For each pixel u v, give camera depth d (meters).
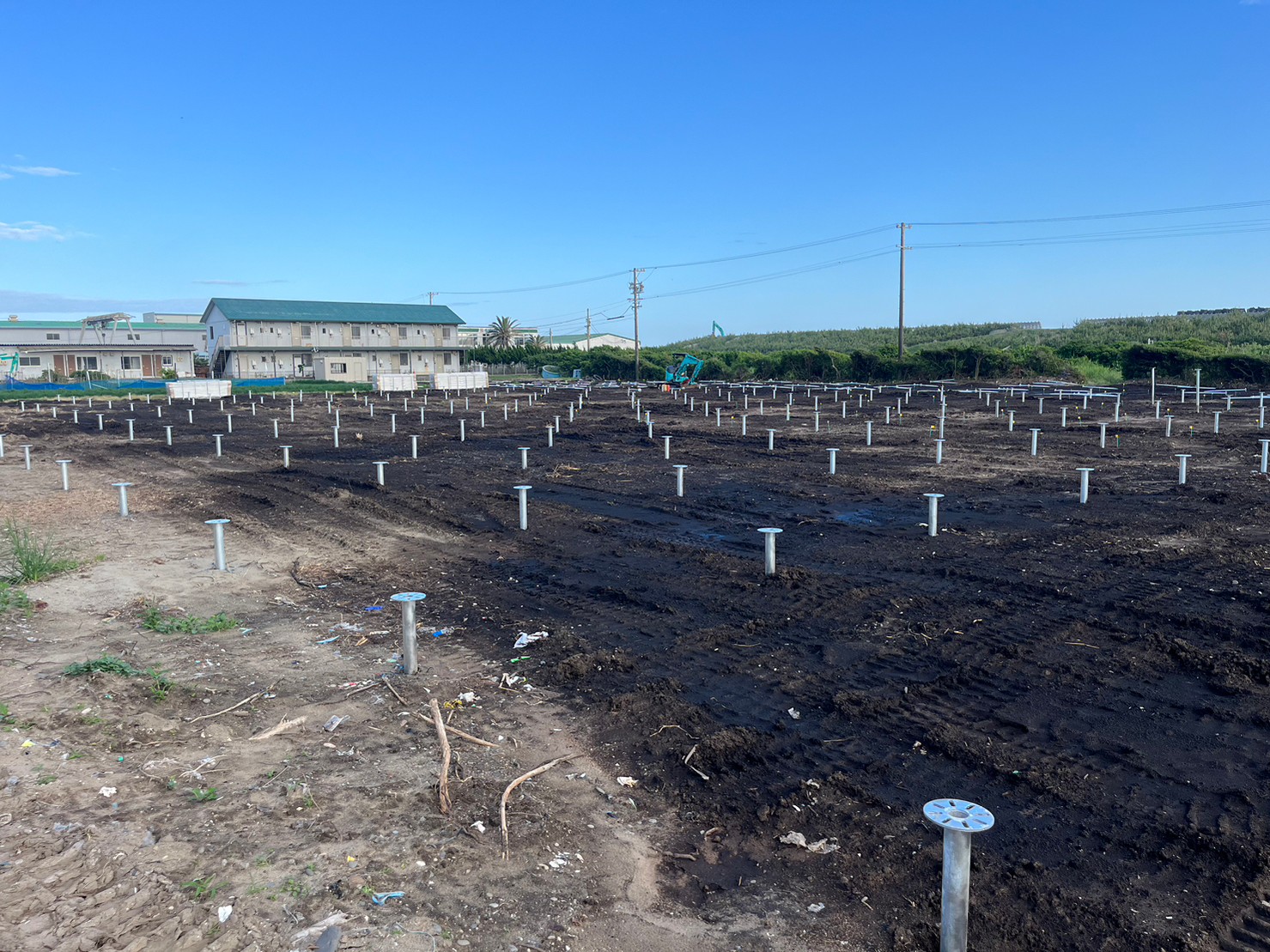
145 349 80.81
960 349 62.84
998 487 17.55
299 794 5.55
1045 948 4.11
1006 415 34.97
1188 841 4.96
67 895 4.41
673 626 9.19
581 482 19.56
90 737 6.41
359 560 12.58
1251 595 9.42
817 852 4.99
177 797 5.55
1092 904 4.42
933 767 5.96
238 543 13.70
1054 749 6.14
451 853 4.89
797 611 9.52
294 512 16.34
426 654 8.46
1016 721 6.61
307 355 79.56
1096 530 13.12
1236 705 6.82
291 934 4.11
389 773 5.92
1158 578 10.34
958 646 8.26
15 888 4.47
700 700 7.22
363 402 54.84
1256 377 50.62
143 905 4.34
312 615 9.88
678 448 25.80
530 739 6.54
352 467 22.52
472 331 145.75
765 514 15.37
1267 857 4.76
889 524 14.23
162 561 12.47
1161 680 7.36
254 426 37.31
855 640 8.57
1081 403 41.44
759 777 5.89
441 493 18.22
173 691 7.40
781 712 6.94
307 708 7.12
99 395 61.81
